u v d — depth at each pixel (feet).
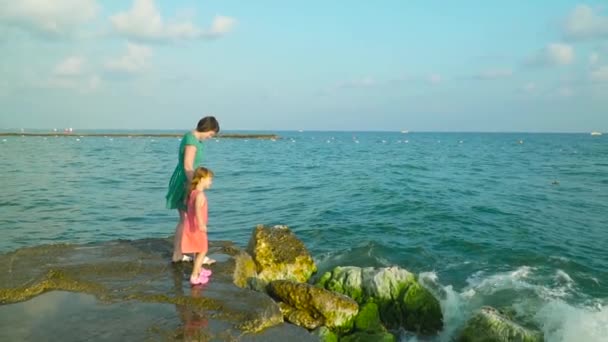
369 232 47.83
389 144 339.77
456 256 39.55
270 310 17.13
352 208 61.05
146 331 15.06
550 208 61.93
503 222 52.60
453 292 30.25
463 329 25.02
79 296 18.04
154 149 229.04
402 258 38.83
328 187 82.79
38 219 51.98
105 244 25.79
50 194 69.41
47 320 15.78
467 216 55.42
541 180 95.25
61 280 19.42
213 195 74.49
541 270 35.40
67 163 129.39
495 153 214.48
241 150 238.27
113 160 147.54
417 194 71.10
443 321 26.66
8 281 18.85
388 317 26.40
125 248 24.90
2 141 290.76
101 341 14.25
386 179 92.63
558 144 350.64
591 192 77.56
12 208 57.67
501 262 37.63
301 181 93.40
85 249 24.54
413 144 342.64
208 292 18.60
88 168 115.75
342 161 155.43
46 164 123.65
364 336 22.39
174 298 17.88
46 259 22.36
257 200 69.51
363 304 27.07
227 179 97.71
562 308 27.35
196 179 19.33
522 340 23.25
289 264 30.14
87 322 15.65
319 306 22.47
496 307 28.07
